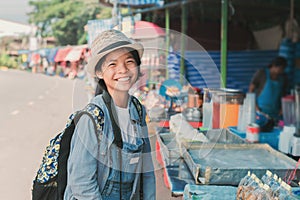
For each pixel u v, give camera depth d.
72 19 27.02
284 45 6.22
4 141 5.43
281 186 1.50
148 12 5.87
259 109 4.81
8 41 33.44
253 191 1.45
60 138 1.44
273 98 5.46
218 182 1.81
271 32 6.41
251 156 2.11
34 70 26.81
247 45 6.43
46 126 6.53
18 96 11.66
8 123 6.89
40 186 1.42
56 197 1.40
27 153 4.75
